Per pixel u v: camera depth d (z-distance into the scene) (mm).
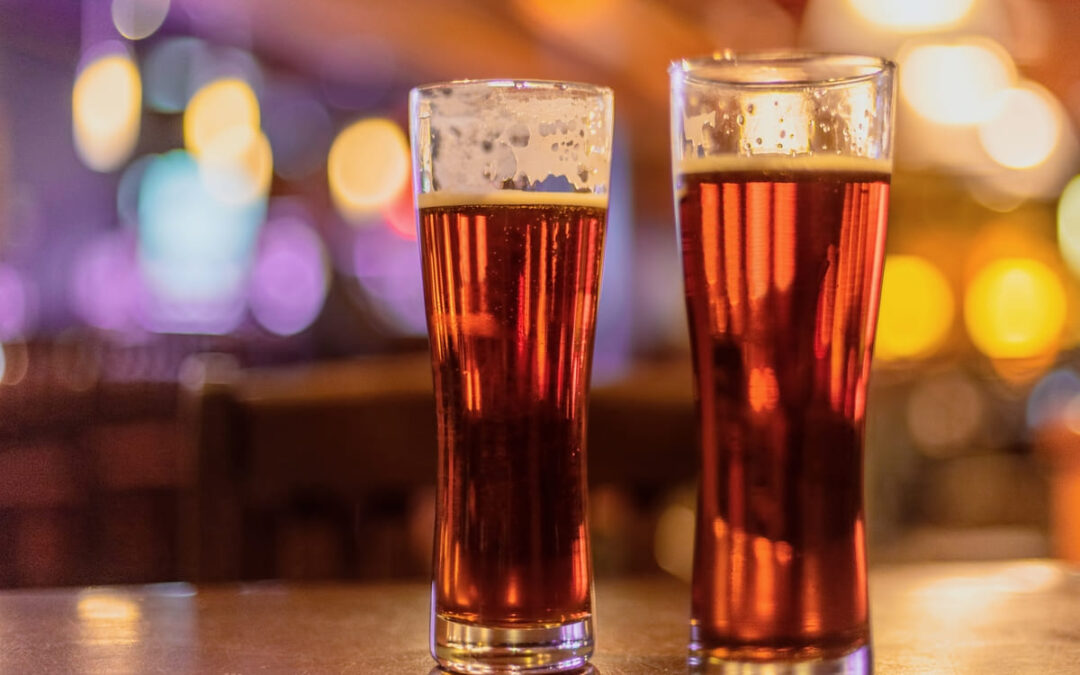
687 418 1821
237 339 5066
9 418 3186
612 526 1866
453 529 888
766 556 853
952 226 7785
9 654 977
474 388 881
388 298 7914
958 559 3496
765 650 851
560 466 885
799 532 853
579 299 886
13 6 7105
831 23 4441
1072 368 4703
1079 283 7820
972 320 7617
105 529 3225
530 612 877
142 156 7758
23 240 7375
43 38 7426
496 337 877
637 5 6098
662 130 7152
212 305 7754
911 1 4297
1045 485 3844
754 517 854
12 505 3152
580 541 893
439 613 893
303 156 8594
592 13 6129
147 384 3340
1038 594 1180
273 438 1720
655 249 7258
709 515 866
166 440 3299
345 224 8367
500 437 879
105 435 3260
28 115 7500
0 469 3154
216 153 7582
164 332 4824
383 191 8164
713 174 860
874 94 863
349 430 1723
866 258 860
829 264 853
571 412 888
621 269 7262
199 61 7633
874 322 875
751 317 854
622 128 7121
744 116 855
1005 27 4598
